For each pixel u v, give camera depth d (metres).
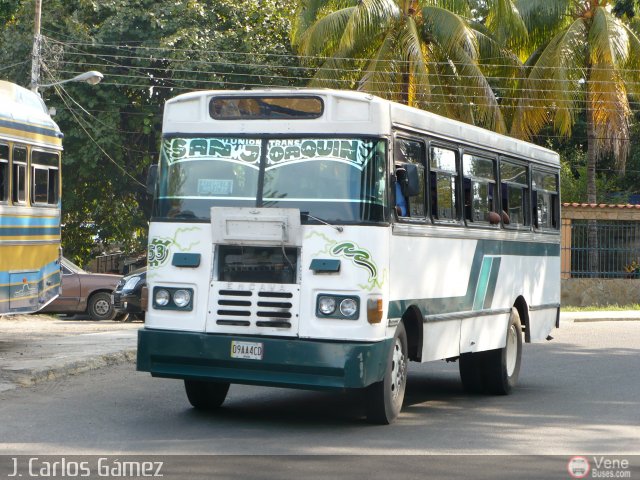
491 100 38.03
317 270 13.34
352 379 13.08
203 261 13.78
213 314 13.67
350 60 38.66
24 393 16.19
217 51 45.44
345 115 13.61
